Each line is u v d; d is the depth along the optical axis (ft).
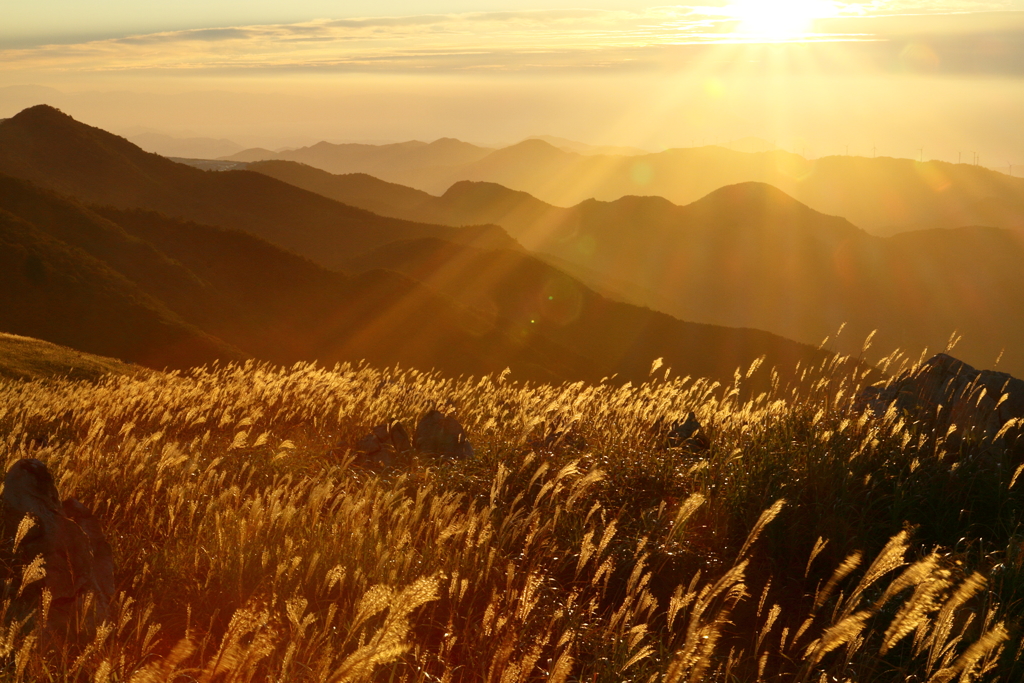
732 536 18.85
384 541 16.03
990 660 12.59
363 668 8.84
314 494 17.22
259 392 41.70
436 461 28.89
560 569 16.96
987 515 19.27
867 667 13.41
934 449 21.67
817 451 21.15
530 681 12.31
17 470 13.42
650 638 14.21
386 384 47.50
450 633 12.20
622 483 22.18
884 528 18.29
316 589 13.94
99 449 23.22
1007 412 23.97
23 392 41.70
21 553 12.64
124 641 12.35
